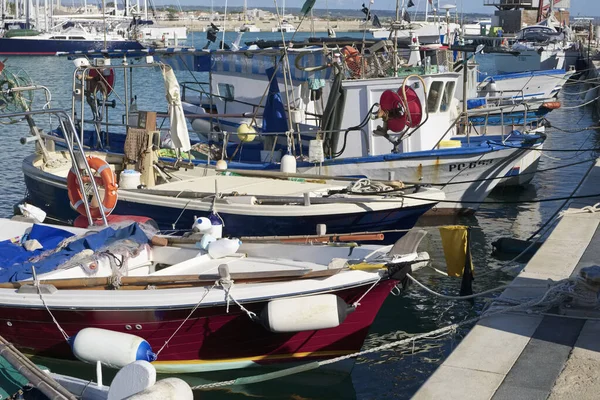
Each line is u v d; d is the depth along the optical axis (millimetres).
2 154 20875
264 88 16047
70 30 67312
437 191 11164
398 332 9117
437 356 8445
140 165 12430
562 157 21281
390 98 12922
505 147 13812
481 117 20125
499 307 7055
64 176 12945
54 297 7492
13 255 8406
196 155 15047
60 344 7852
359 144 14062
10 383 6285
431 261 11836
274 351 7820
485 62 60062
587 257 8578
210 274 7797
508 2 74438
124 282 7703
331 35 18359
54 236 8914
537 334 6398
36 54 65500
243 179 12078
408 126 13047
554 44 45719
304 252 8688
